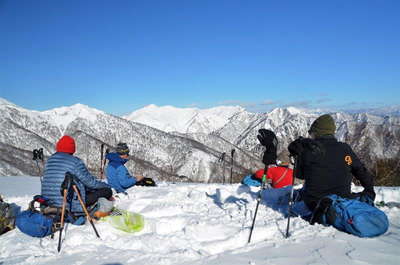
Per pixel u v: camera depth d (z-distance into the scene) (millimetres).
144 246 4234
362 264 3400
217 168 73750
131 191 7516
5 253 4113
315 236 4238
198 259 3705
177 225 5160
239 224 4922
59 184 4871
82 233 4523
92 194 5230
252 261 3555
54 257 3898
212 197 7125
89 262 3691
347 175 4891
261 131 4719
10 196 7109
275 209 5723
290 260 3559
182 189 8016
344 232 4359
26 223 4562
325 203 4613
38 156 6750
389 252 3689
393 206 5664
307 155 4973
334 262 3453
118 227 4883
